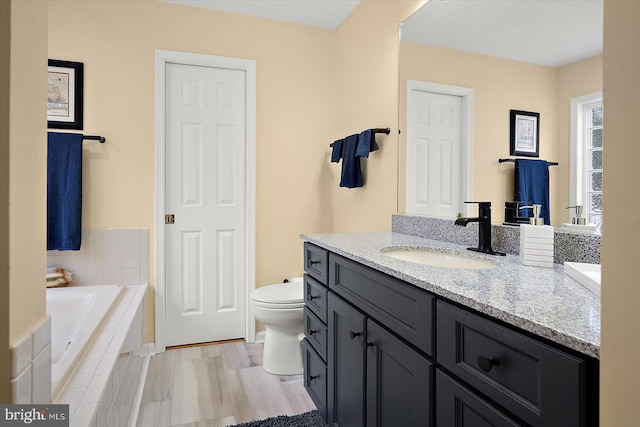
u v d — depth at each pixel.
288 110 2.87
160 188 2.54
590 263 1.16
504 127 1.53
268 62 2.80
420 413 1.00
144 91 2.50
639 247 0.48
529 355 0.70
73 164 2.29
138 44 2.48
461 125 1.74
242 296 2.82
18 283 0.70
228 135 2.76
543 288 0.92
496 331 0.77
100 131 2.42
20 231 0.71
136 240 2.51
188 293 2.70
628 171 0.49
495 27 1.58
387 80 2.27
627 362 0.49
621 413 0.50
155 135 2.52
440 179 1.86
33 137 0.76
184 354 2.55
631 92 0.49
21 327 0.71
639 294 0.48
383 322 1.21
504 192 1.52
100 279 2.45
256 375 2.26
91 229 2.42
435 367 0.96
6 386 0.66
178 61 2.58
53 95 2.31
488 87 1.60
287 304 2.18
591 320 0.69
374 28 2.41
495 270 1.13
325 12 2.71
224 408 1.89
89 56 2.38
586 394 0.60
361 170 2.57
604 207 0.53
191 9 2.60
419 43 1.99
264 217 2.83
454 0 1.79
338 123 2.93
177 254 2.66
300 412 1.87
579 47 1.25
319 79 2.95
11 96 0.67
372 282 1.28
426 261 1.61
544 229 1.19
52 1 2.31
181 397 2.00
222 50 2.68
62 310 2.07
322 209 2.98
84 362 1.37
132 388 1.81
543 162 1.37
